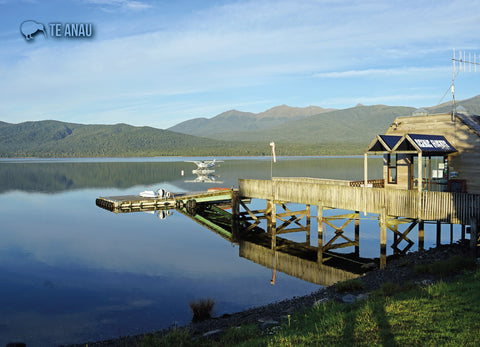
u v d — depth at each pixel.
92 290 22.86
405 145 28.41
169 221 46.41
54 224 44.97
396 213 23.42
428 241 32.78
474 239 20.02
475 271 15.59
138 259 29.73
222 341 12.44
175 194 60.53
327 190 27.36
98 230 41.38
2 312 19.58
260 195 34.91
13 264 28.81
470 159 25.30
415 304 12.33
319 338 10.90
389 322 11.25
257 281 23.80
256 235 37.50
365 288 17.20
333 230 38.38
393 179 30.39
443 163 26.81
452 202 21.12
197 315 18.42
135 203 54.69
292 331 12.10
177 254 31.05
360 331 10.97
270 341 11.29
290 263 27.70
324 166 158.50
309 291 21.64
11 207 58.56
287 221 38.69
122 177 115.00
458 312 11.32
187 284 23.58
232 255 30.55
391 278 18.06
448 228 39.16
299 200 29.92
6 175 127.31
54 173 136.38
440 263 17.42
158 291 22.41
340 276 23.78
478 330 10.05
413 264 19.84
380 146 29.08
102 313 19.25
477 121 26.72
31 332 17.08
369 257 27.84
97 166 190.38
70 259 30.03
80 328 17.48
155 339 12.67
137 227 42.84
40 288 23.38
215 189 62.75
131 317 18.66
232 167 161.25
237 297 21.00
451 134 26.42
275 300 20.30
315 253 29.77
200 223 44.94
